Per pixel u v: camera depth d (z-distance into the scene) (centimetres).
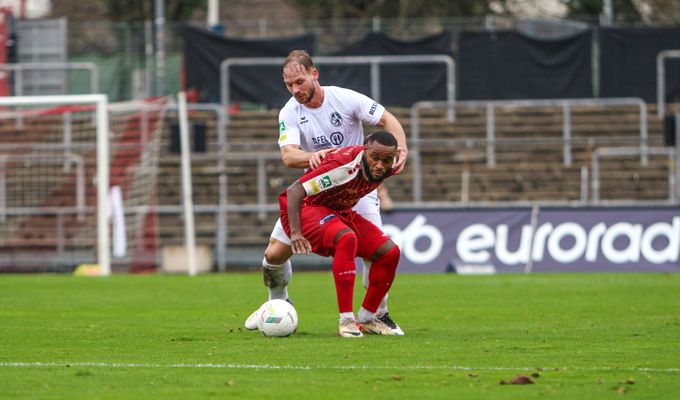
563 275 5575
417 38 8550
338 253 2466
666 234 5847
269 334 2523
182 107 6097
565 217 5884
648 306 3588
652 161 7994
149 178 6756
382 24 8625
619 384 1764
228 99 8138
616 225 5862
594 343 2405
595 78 8288
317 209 2503
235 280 5312
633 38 8256
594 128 8600
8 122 7712
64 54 8438
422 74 8119
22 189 6906
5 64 8294
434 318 3164
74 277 5631
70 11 11675
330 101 2623
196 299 4019
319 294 4284
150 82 8412
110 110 6531
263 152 7975
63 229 6719
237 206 6812
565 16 12162
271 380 1816
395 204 7456
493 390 1708
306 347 2298
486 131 8388
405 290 4478
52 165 6919
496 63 8238
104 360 2105
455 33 8225
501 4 12206
